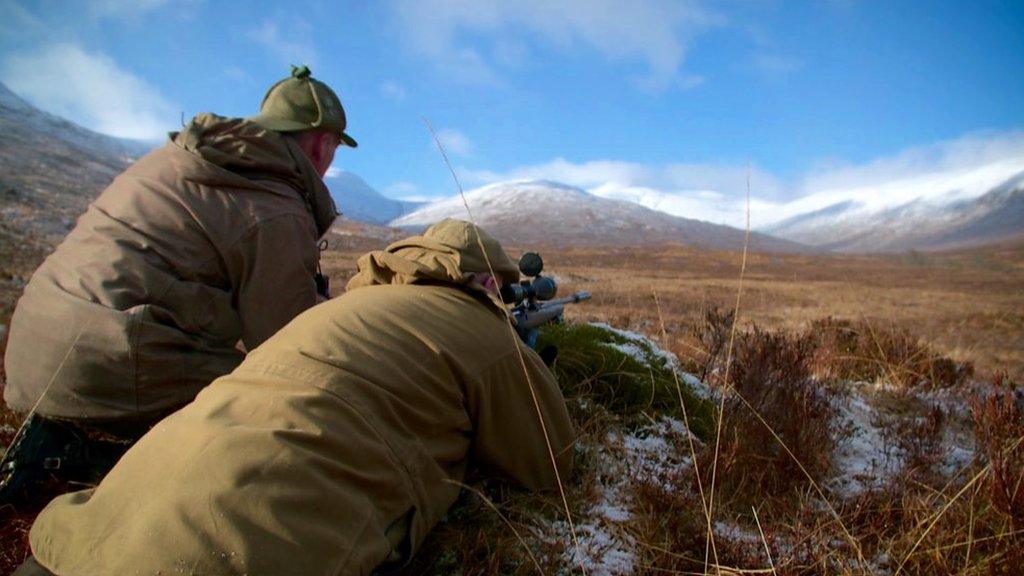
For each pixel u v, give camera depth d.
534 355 2.61
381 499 1.92
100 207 2.70
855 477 3.25
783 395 3.37
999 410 3.51
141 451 1.77
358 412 1.89
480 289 2.45
